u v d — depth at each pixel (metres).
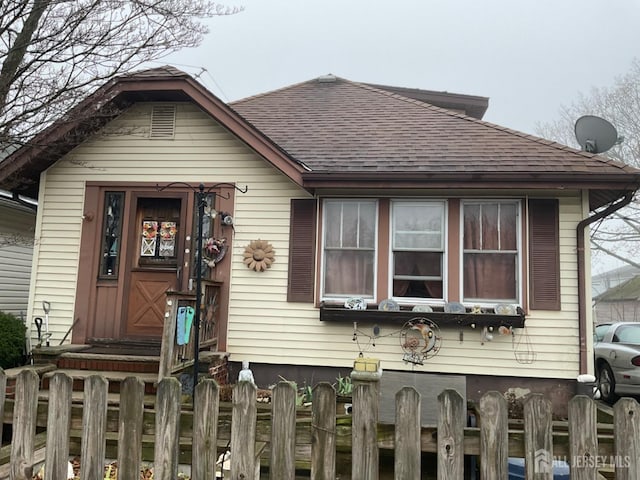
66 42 6.33
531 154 6.89
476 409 4.87
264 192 7.29
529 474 2.42
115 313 7.34
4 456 3.35
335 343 6.88
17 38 6.38
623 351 8.94
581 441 2.41
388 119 8.73
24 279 10.78
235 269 7.21
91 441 2.70
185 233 7.36
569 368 6.38
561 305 6.48
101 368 6.38
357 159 7.08
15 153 7.04
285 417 2.63
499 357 6.52
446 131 8.01
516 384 6.45
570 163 6.50
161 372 5.18
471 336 6.60
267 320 7.05
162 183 7.50
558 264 6.52
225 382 6.81
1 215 9.84
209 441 2.63
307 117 9.07
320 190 7.12
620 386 8.89
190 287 7.20
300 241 7.09
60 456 2.71
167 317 5.29
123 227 7.51
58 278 7.47
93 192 7.60
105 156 7.66
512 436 2.50
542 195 6.66
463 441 2.49
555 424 3.16
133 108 7.72
